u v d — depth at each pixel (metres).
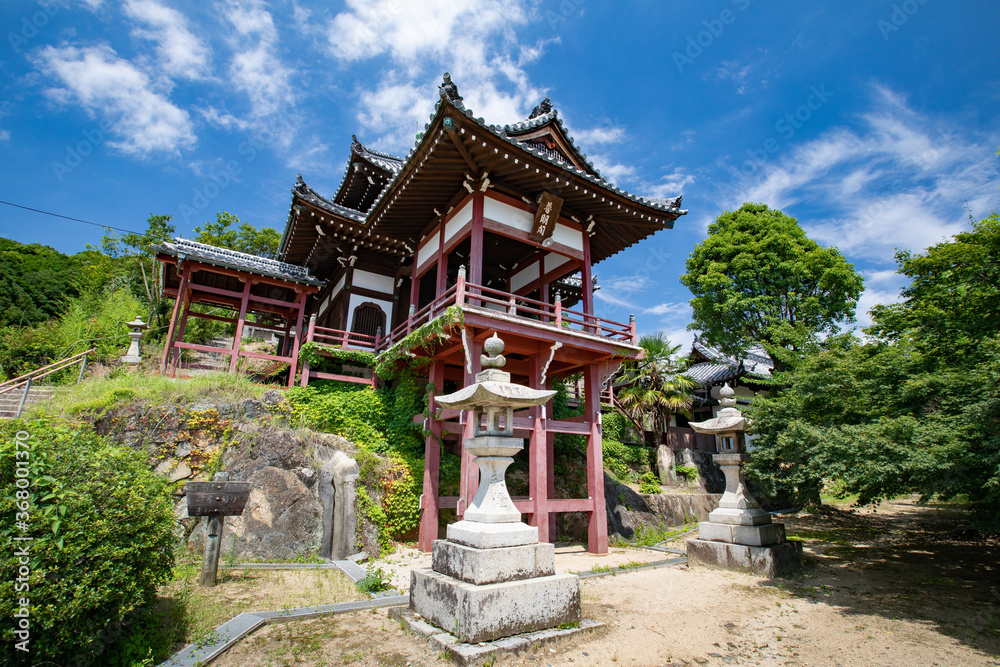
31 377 13.20
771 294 25.27
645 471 23.61
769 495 11.46
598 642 6.27
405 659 5.52
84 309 26.25
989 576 10.26
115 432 10.57
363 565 10.27
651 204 15.37
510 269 20.62
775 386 23.67
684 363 25.30
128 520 4.88
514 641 5.70
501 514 6.71
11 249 37.00
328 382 17.66
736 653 6.10
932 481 8.02
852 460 8.70
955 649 6.22
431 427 13.62
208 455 10.96
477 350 12.75
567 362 15.59
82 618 4.36
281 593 7.67
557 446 18.89
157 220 36.84
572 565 11.57
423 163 13.26
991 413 7.76
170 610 6.35
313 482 11.01
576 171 13.72
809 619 7.46
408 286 21.50
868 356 12.77
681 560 12.06
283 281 17.42
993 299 9.68
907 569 10.97
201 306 30.47
